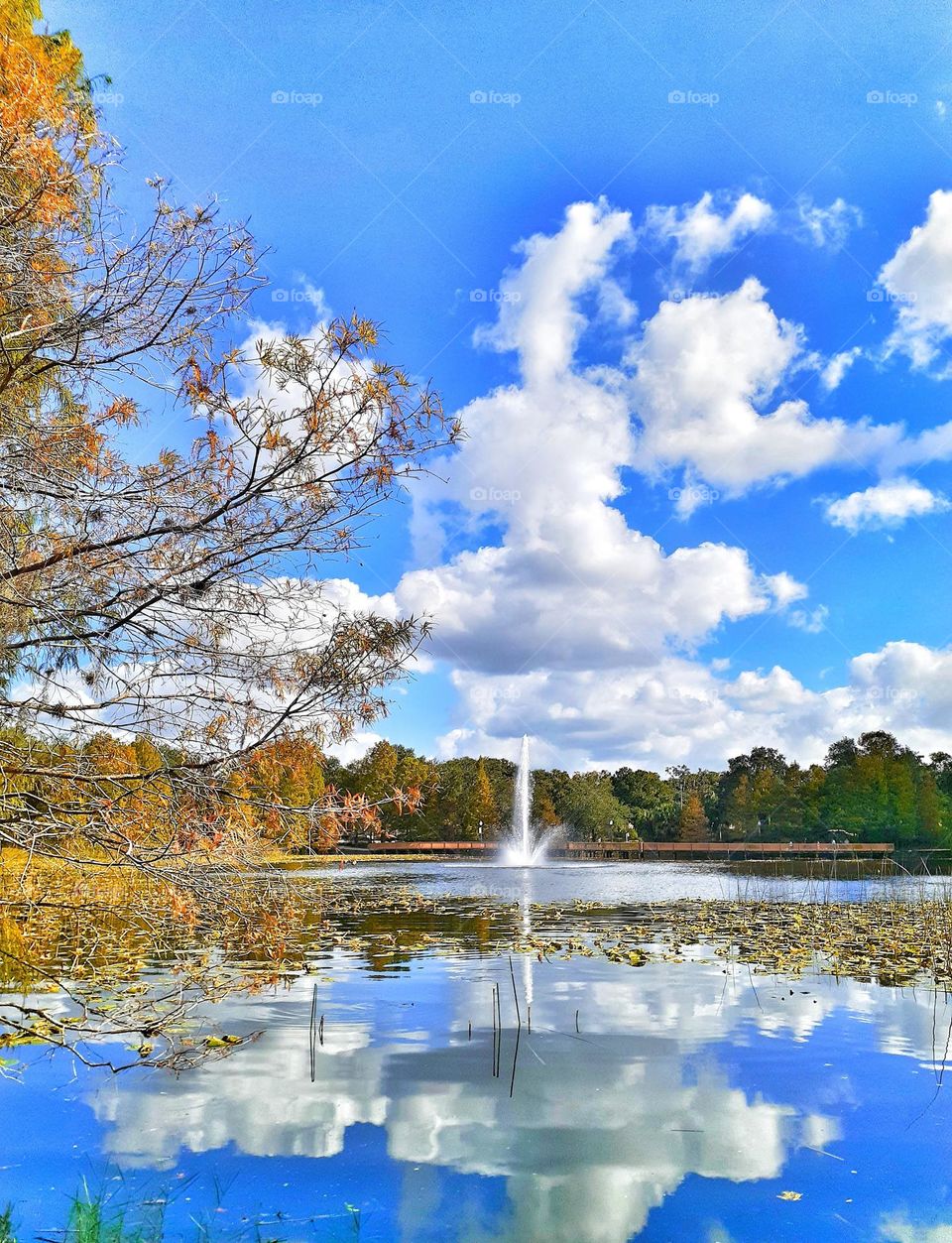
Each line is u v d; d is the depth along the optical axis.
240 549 4.23
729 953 10.34
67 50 4.95
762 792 69.25
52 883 4.24
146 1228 3.41
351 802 4.27
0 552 4.04
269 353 4.05
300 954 9.99
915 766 61.66
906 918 14.95
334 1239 3.30
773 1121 4.59
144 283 4.03
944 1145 4.27
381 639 4.34
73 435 4.24
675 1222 3.49
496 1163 4.05
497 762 74.25
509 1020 6.73
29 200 3.89
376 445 4.14
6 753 4.09
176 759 4.26
